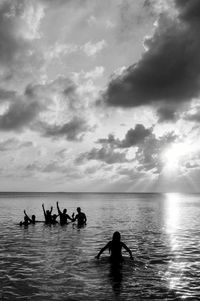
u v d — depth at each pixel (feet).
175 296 32.81
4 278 38.81
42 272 41.55
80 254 53.62
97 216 148.25
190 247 62.80
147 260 49.49
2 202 349.00
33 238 72.84
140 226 103.65
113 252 48.78
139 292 33.81
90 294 32.96
